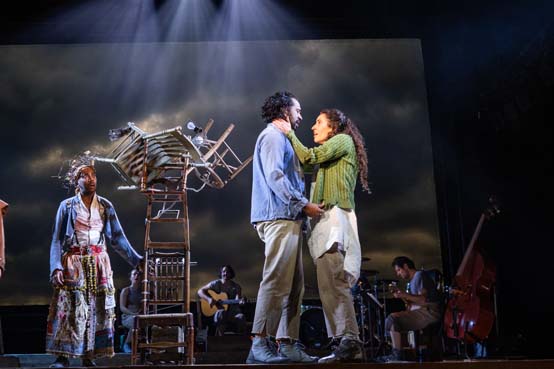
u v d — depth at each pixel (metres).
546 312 5.60
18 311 7.47
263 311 3.32
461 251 5.93
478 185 5.94
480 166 5.96
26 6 5.97
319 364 2.76
